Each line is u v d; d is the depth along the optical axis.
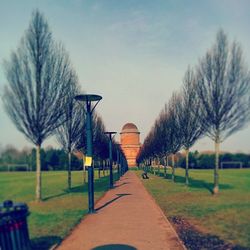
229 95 19.36
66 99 21.53
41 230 10.38
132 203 17.28
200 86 20.38
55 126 18.72
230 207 15.20
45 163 83.25
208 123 20.30
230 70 19.45
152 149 55.66
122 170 61.16
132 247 8.27
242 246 8.27
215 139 20.39
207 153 73.19
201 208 15.03
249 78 19.42
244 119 19.50
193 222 11.66
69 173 25.36
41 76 17.56
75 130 25.16
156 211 14.38
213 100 19.62
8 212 6.15
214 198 18.86
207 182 32.75
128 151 132.62
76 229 10.62
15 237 6.19
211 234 9.70
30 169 58.66
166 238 9.24
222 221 11.70
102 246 8.41
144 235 9.64
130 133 133.38
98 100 14.93
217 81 19.55
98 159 46.62
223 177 41.06
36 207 15.90
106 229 10.55
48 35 18.17
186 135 26.92
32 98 17.41
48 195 21.91
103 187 29.22
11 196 21.20
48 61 17.91
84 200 18.84
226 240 8.92
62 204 17.02
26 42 17.70
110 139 30.14
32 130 17.48
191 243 8.67
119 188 27.92
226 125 19.67
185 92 27.08
